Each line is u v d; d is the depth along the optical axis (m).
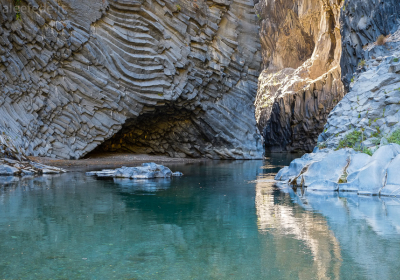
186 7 21.02
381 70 13.61
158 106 21.08
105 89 19.05
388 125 11.33
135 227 5.47
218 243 4.63
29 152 16.48
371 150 10.10
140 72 19.92
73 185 10.20
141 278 3.47
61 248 4.40
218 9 22.69
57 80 18.28
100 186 10.04
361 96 13.37
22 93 17.12
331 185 9.26
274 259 3.99
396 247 4.38
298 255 4.12
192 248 4.41
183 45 21.12
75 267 3.75
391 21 20.64
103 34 19.00
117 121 19.86
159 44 20.30
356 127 12.17
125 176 12.31
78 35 18.03
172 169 15.94
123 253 4.21
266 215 6.29
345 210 6.64
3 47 16.27
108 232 5.15
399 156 8.70
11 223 5.64
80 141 19.22
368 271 3.61
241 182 11.09
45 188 9.56
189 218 6.08
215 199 7.97
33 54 17.23
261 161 21.84
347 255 4.11
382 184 8.54
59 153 18.30
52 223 5.68
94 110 19.22
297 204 7.31
